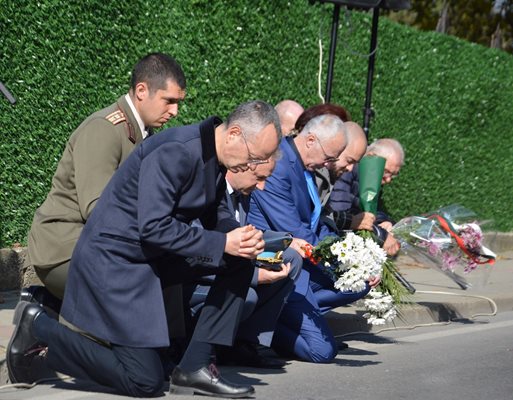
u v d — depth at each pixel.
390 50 12.03
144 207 4.95
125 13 8.73
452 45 13.11
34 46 8.10
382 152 7.77
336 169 6.82
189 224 5.21
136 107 5.75
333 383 5.90
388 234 7.01
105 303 5.02
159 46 9.06
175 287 5.57
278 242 5.67
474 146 13.73
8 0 7.88
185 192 5.07
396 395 5.68
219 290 5.29
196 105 9.45
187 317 5.95
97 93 8.59
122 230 5.05
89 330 5.08
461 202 13.54
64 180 5.66
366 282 6.62
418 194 12.67
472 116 13.62
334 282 6.36
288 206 6.39
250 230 5.10
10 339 5.75
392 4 9.49
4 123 7.98
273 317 6.07
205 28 9.46
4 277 7.96
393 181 12.23
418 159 12.61
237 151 5.05
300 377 6.04
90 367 5.15
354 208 7.66
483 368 6.60
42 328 5.27
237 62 9.84
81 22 8.41
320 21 10.89
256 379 5.93
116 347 5.09
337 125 6.41
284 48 10.42
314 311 6.46
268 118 5.03
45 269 5.60
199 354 5.30
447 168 13.19
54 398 5.23
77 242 5.18
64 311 5.18
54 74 8.27
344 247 6.02
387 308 6.70
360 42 11.52
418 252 7.47
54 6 8.20
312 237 6.41
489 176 14.09
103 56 8.61
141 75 5.72
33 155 8.20
